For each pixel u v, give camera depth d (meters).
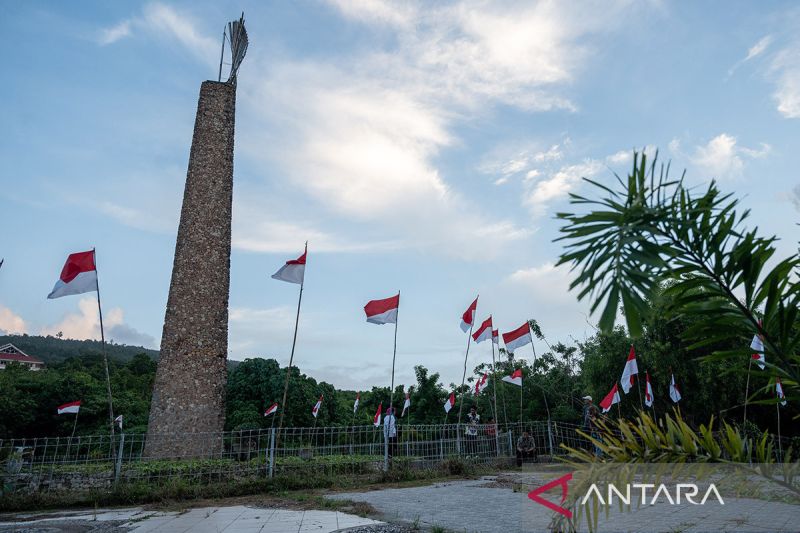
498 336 21.73
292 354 15.45
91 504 11.72
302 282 15.99
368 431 16.59
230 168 21.69
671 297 3.61
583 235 3.15
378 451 16.86
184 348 18.88
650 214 3.00
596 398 23.39
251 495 12.64
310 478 13.59
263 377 32.25
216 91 22.25
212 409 18.72
